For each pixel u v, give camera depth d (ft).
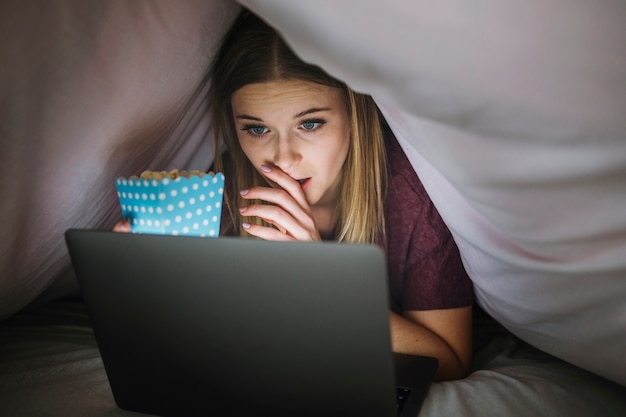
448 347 3.32
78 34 2.70
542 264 2.38
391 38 1.96
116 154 3.05
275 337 2.21
